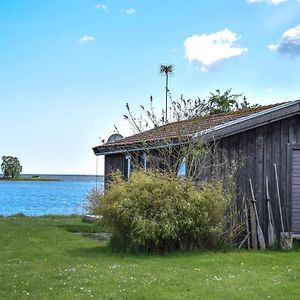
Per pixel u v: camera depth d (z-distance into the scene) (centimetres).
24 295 917
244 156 1591
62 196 5803
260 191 1598
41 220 2312
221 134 1556
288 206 1611
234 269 1153
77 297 904
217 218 1423
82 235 1766
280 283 1013
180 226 1366
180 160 1532
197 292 941
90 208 1650
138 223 1341
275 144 1620
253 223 1538
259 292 946
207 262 1237
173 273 1098
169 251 1376
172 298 902
